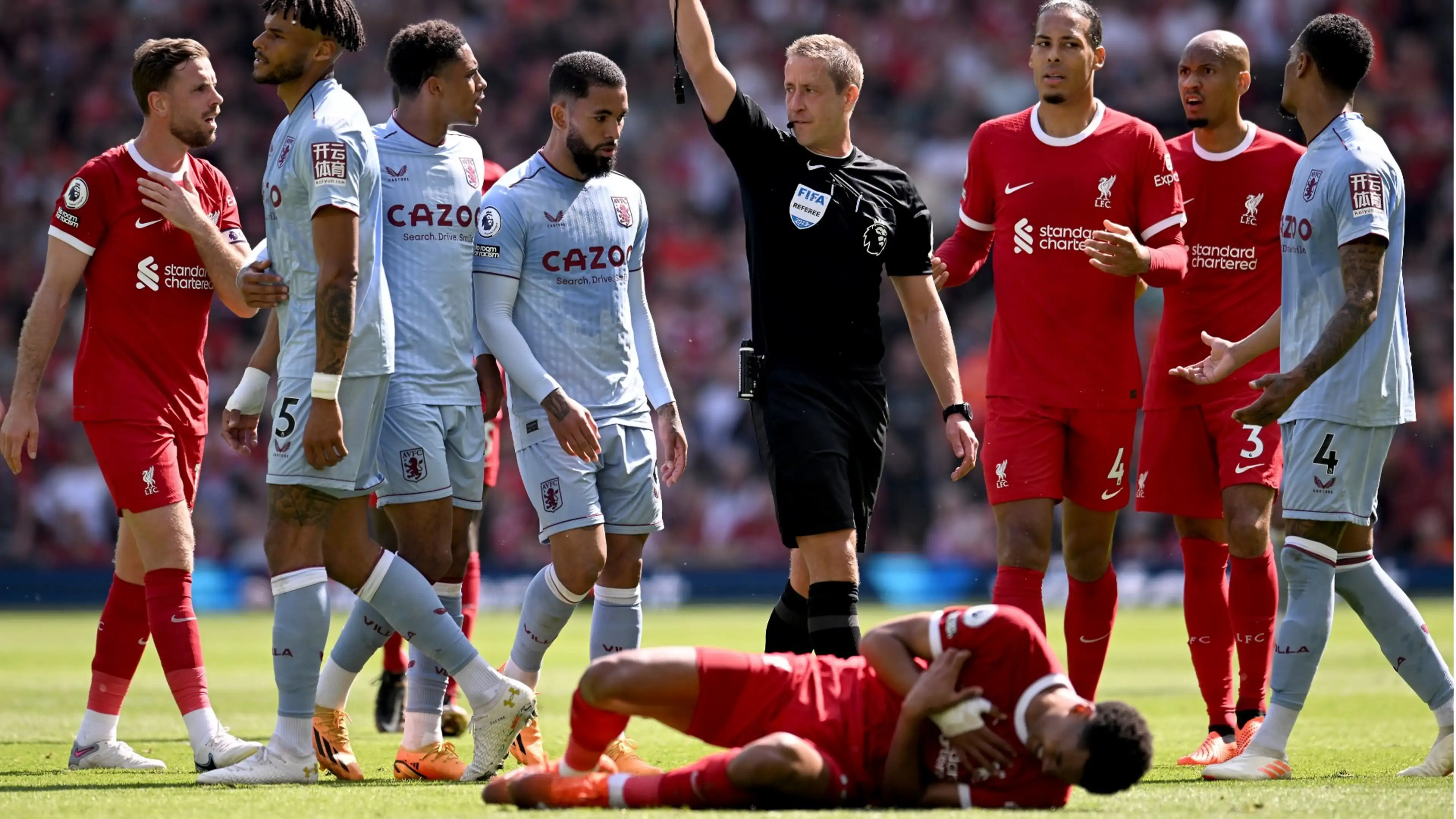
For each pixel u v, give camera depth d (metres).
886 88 93.81
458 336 22.38
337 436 19.33
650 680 15.85
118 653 22.08
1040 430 22.56
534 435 21.92
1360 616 21.88
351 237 19.38
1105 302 22.52
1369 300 19.98
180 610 21.28
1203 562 24.33
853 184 21.27
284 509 19.73
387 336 20.25
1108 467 22.80
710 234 89.19
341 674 21.19
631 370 22.81
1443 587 75.62
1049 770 14.92
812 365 21.00
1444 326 83.12
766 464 21.22
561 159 22.36
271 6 19.67
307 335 19.69
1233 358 22.08
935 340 22.22
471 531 28.11
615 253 22.48
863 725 16.06
